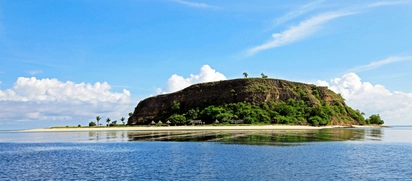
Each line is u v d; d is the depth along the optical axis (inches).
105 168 1469.0
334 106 7573.8
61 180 1234.0
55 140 3233.3
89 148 2342.5
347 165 1476.4
